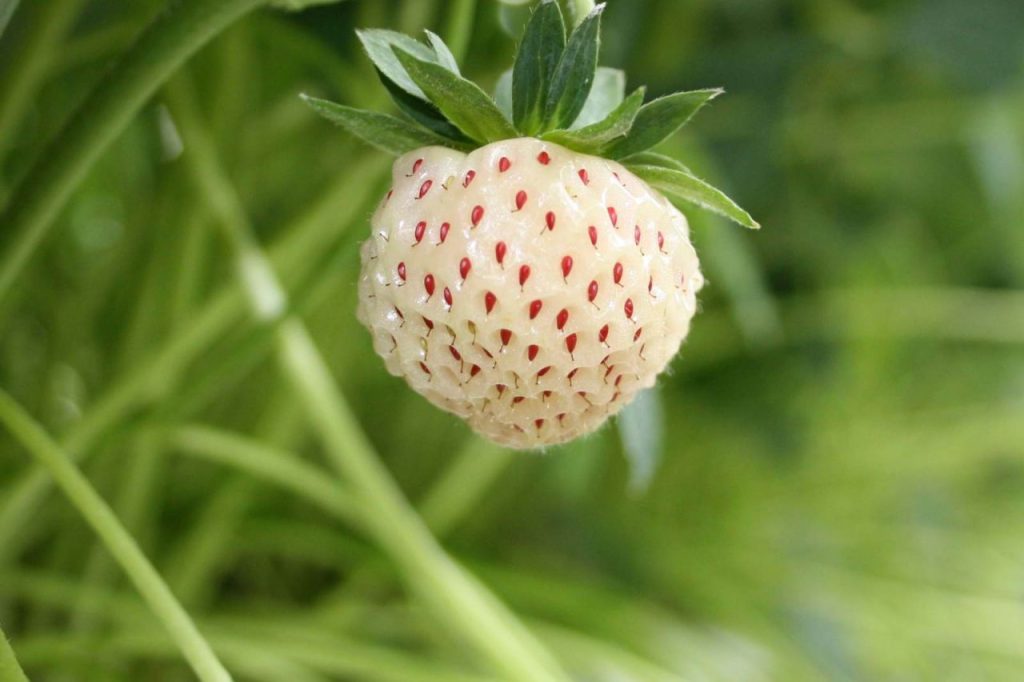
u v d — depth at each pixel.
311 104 0.20
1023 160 0.41
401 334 0.20
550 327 0.20
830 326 0.41
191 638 0.21
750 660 0.32
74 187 0.21
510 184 0.20
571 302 0.20
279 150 0.30
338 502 0.25
